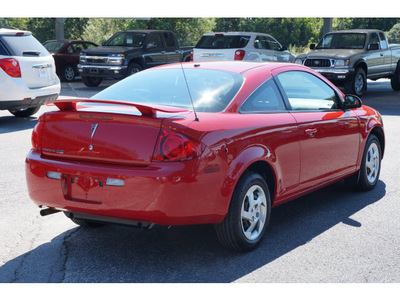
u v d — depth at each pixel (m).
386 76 18.16
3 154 8.11
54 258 4.20
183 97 4.31
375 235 4.74
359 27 53.16
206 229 4.87
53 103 3.92
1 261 4.13
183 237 4.67
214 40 17.70
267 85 4.64
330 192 6.23
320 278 3.82
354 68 15.57
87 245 4.49
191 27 34.53
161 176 3.64
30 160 4.11
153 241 4.58
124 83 4.74
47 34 44.84
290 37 68.06
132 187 3.70
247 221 4.30
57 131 4.04
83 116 3.91
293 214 5.38
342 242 4.55
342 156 5.52
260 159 4.23
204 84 4.45
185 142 3.71
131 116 3.77
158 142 3.71
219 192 3.90
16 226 4.97
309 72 5.31
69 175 3.94
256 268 4.00
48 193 4.04
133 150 3.75
